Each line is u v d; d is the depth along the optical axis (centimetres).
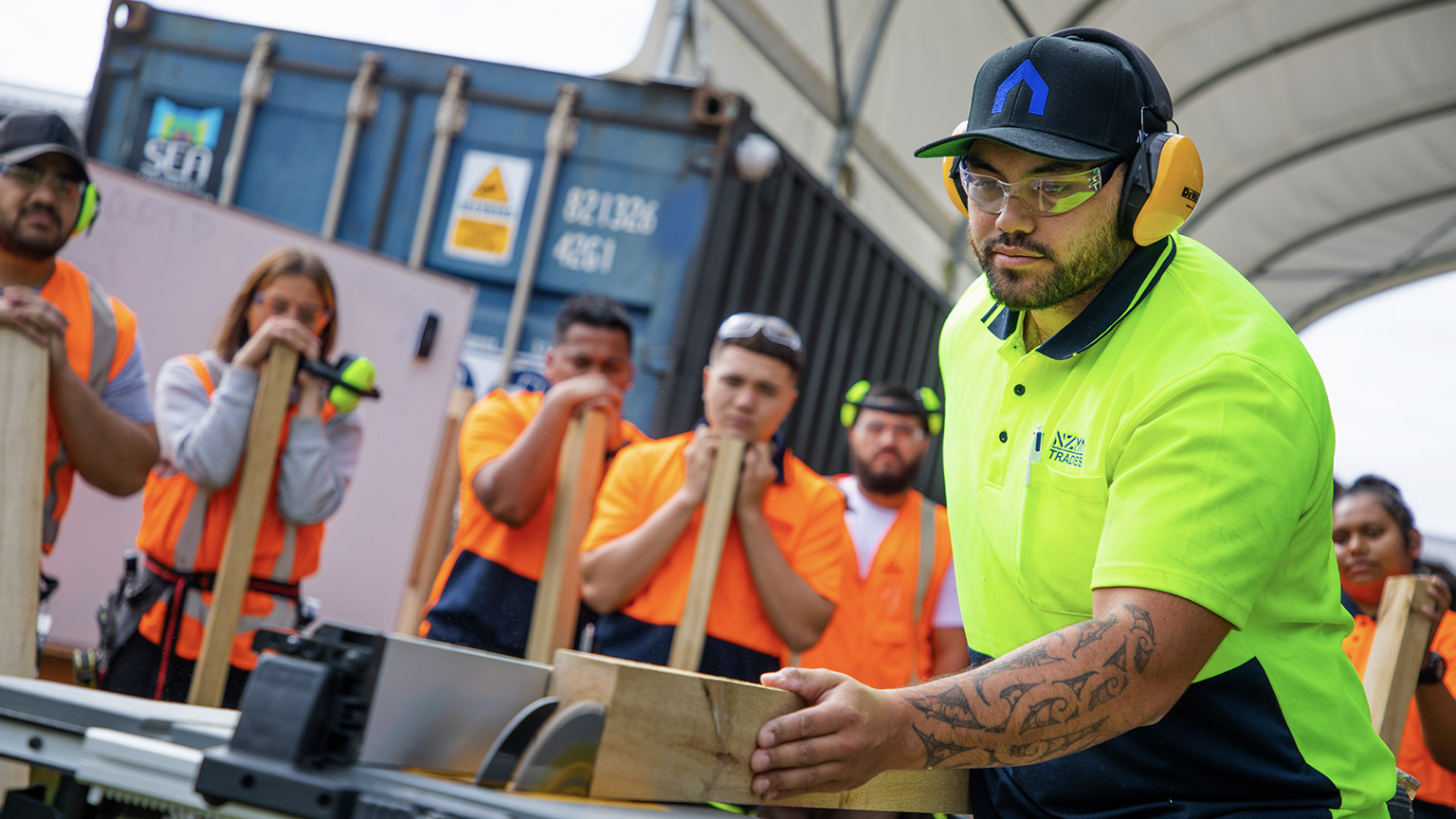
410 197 456
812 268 525
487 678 100
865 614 359
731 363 293
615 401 306
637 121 444
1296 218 1188
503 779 96
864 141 756
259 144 471
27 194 251
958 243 888
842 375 572
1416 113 982
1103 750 135
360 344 409
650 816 96
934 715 107
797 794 109
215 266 403
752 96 664
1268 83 938
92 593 380
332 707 90
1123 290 130
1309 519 127
